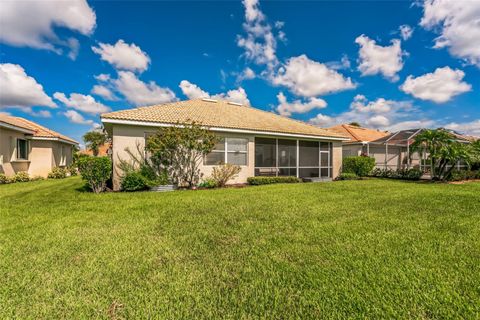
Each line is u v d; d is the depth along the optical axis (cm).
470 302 248
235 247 399
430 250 383
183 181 1233
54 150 1962
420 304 247
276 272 313
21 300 255
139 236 453
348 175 1750
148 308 242
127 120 1093
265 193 995
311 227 509
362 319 225
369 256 360
